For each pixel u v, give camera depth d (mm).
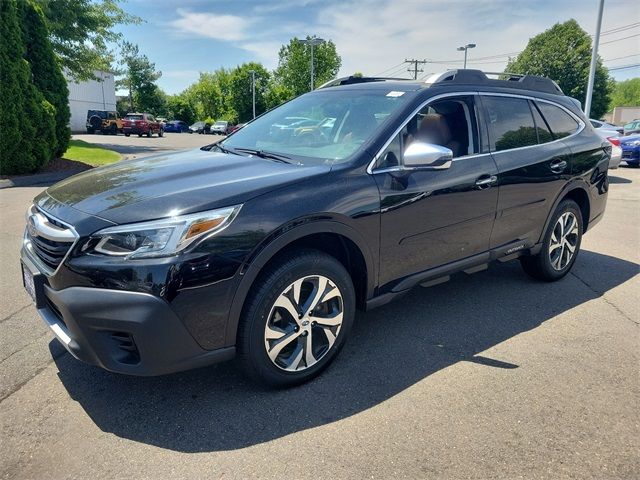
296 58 61406
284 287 2650
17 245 5539
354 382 2920
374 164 3035
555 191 4270
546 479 2172
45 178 11492
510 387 2885
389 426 2516
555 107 4461
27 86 11438
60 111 13570
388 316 3871
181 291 2309
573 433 2477
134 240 2312
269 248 2531
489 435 2453
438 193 3301
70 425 2492
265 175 2797
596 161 4707
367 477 2168
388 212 3027
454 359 3213
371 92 3662
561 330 3654
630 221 7492
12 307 3891
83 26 19859
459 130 3623
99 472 2182
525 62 55906
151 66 63562
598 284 4652
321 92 4125
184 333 2369
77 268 2338
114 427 2482
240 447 2354
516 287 4535
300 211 2625
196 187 2615
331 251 3084
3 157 10977
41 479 2135
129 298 2273
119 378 2918
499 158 3756
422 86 3523
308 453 2316
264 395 2770
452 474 2189
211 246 2369
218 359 2510
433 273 3459
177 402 2697
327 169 2895
